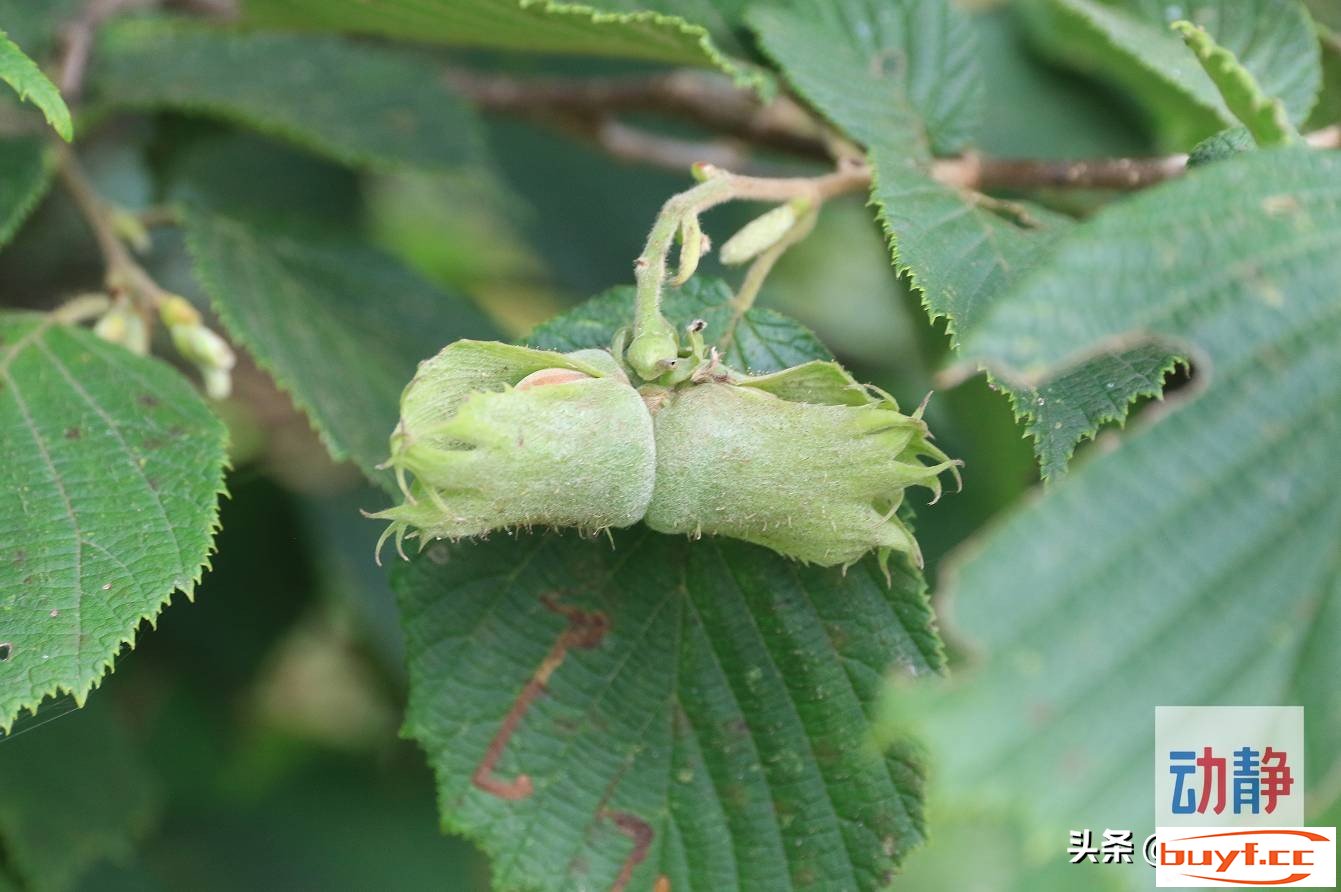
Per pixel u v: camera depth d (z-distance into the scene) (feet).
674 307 1.92
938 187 1.95
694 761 1.89
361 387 2.06
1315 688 1.66
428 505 1.80
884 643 1.87
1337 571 1.67
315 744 2.39
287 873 2.27
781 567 1.89
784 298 2.70
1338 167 1.72
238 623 2.29
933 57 2.02
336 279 2.12
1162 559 1.67
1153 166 1.98
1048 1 2.14
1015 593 1.67
